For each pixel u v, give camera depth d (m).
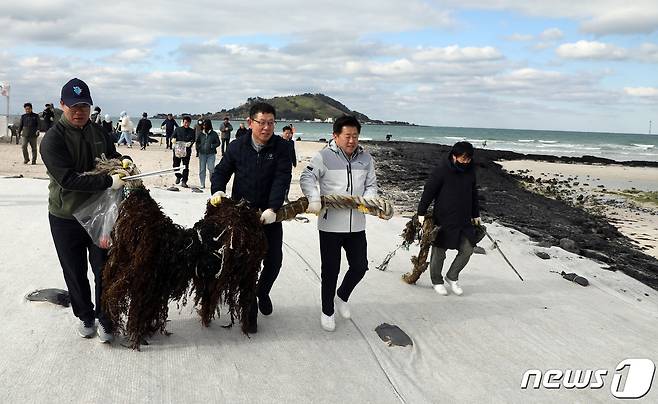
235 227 4.43
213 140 14.09
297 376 4.32
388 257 7.49
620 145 79.44
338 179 5.21
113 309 4.30
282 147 4.88
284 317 5.53
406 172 25.52
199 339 4.82
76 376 4.02
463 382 4.50
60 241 4.31
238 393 4.00
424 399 4.16
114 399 3.77
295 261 7.55
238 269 4.50
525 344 5.34
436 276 6.68
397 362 4.75
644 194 23.02
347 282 5.51
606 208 18.77
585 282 7.59
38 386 3.84
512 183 25.00
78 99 4.04
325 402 3.99
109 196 4.30
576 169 35.50
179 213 10.18
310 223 10.31
